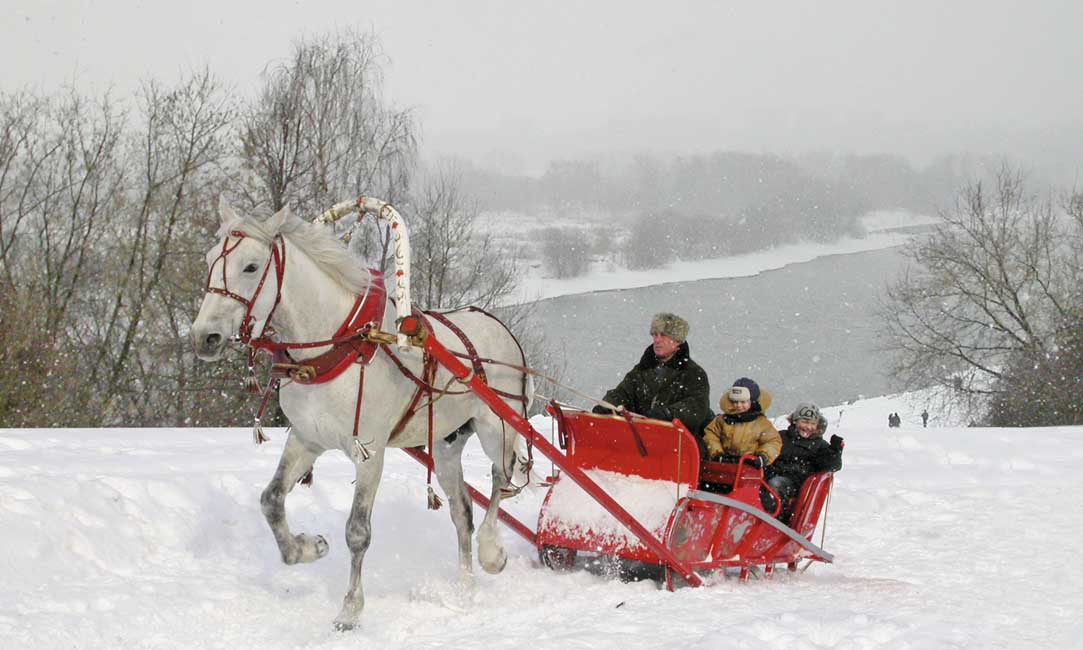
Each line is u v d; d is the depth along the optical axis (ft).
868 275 215.72
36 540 22.22
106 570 22.62
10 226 89.97
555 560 24.67
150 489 26.61
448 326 23.00
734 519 23.94
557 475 24.84
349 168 87.71
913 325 124.77
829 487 25.89
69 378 77.82
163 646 18.51
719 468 24.85
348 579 23.22
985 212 120.06
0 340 71.92
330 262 20.18
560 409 24.57
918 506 33.27
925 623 19.88
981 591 22.98
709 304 183.83
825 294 195.83
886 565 25.82
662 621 19.92
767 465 24.79
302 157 86.69
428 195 92.02
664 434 23.16
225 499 27.53
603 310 170.19
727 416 25.75
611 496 23.72
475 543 27.17
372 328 20.20
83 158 92.12
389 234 25.16
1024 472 40.06
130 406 87.86
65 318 87.25
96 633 18.79
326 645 18.62
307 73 87.10
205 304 18.97
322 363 19.86
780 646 18.16
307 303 19.88
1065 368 112.98
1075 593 22.79
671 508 22.85
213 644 18.72
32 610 19.53
